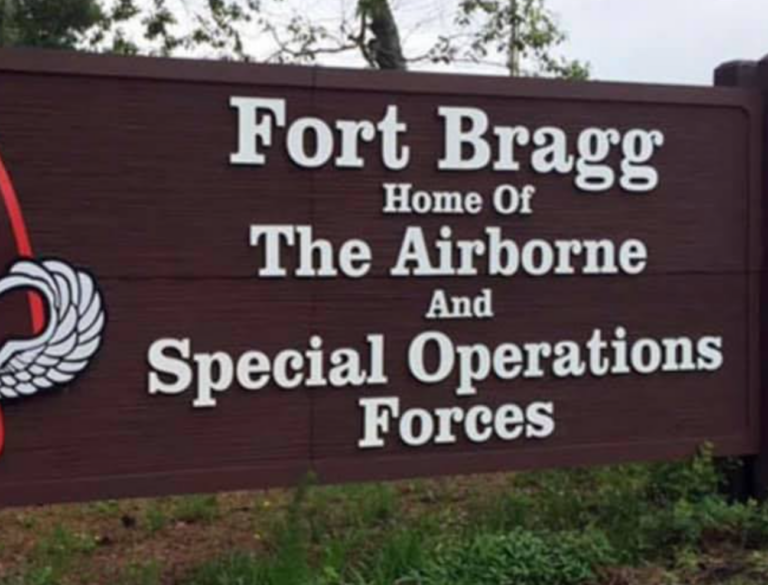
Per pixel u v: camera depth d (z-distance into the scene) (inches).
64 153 215.2
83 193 216.2
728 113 260.8
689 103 257.1
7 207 212.1
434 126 238.7
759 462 263.9
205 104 223.5
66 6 745.6
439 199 239.1
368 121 234.1
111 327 218.4
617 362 253.3
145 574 223.0
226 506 287.6
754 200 263.3
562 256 248.5
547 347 247.8
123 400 219.5
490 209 243.1
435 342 239.6
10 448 213.0
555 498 264.4
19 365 212.8
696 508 248.4
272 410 229.1
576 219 249.6
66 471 216.2
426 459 239.5
